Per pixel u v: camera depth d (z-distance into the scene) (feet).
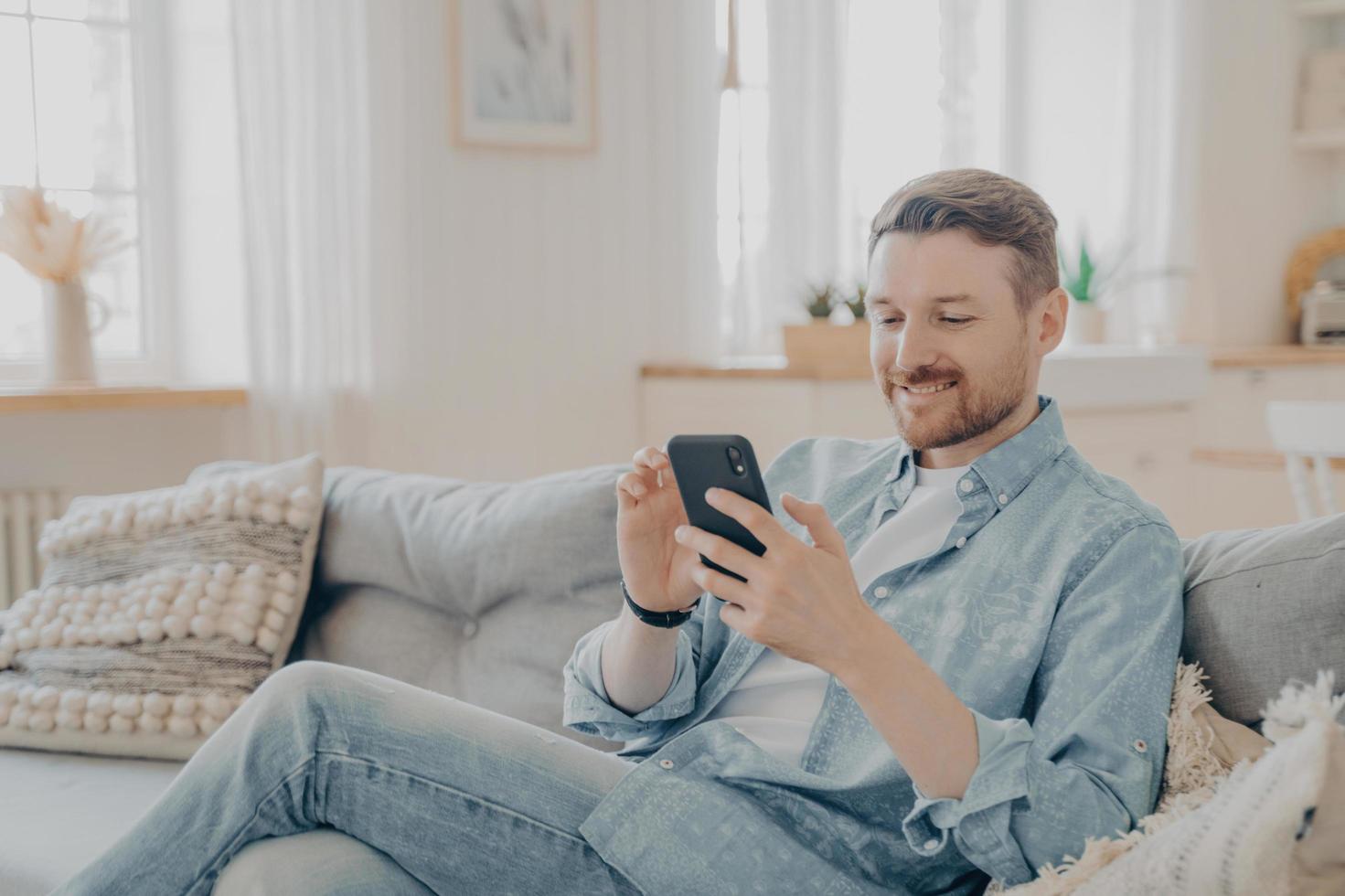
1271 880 2.76
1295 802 2.74
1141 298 14.19
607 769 3.90
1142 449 11.51
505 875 3.80
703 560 3.72
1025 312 4.09
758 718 4.25
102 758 5.85
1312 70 15.33
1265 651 3.75
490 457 10.80
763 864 3.65
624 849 3.69
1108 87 14.16
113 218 9.81
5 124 9.34
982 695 3.84
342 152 9.78
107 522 6.32
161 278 10.01
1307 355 13.43
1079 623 3.81
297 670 3.83
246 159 9.35
